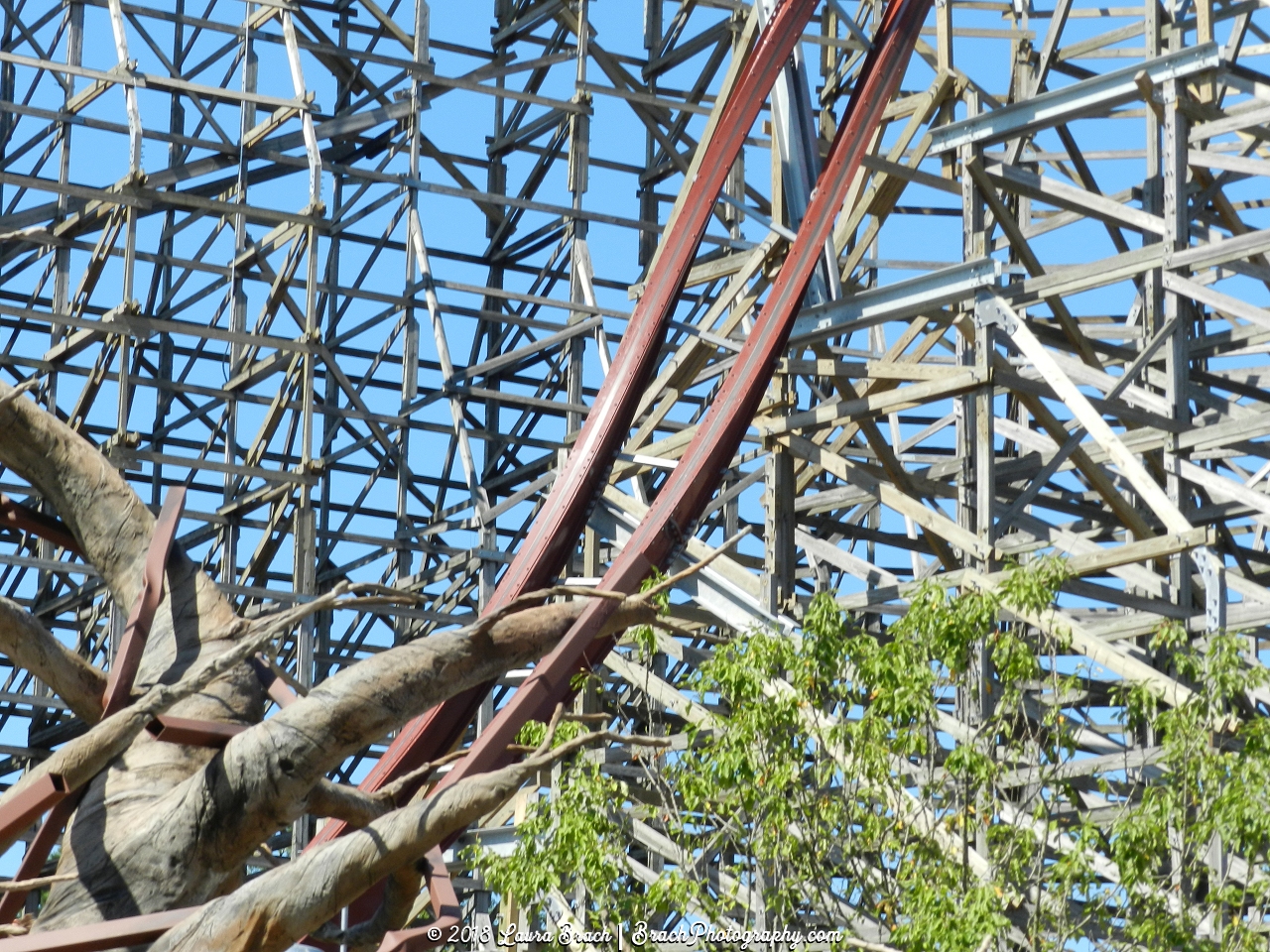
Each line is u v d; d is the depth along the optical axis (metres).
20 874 14.52
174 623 15.62
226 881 14.62
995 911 19.70
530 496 36.03
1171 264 26.39
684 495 27.66
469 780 13.66
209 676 14.05
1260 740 20.69
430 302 37.09
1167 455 26.72
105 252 34.09
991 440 26.72
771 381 29.59
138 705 13.98
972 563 29.00
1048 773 23.08
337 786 15.16
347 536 35.94
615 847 21.83
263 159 35.53
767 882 22.14
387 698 14.57
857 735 21.50
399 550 36.56
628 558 27.31
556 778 23.25
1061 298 29.00
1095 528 31.27
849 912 23.45
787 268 28.48
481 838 28.67
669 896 21.03
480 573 35.88
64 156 33.91
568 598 27.97
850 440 34.12
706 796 21.84
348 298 37.69
